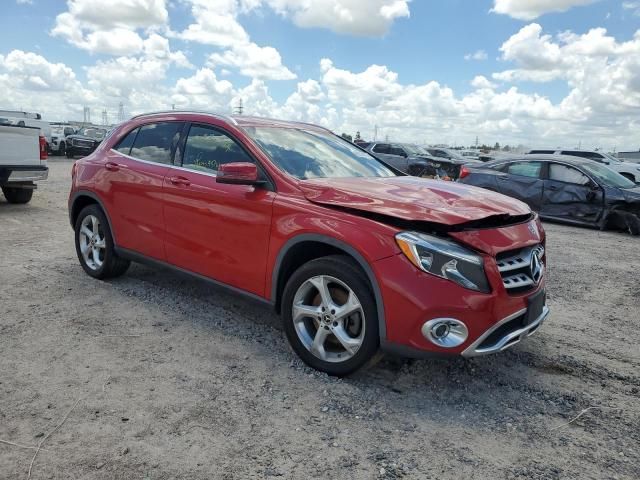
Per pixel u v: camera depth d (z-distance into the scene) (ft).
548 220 38.58
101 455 8.68
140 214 16.10
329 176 13.74
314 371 11.94
